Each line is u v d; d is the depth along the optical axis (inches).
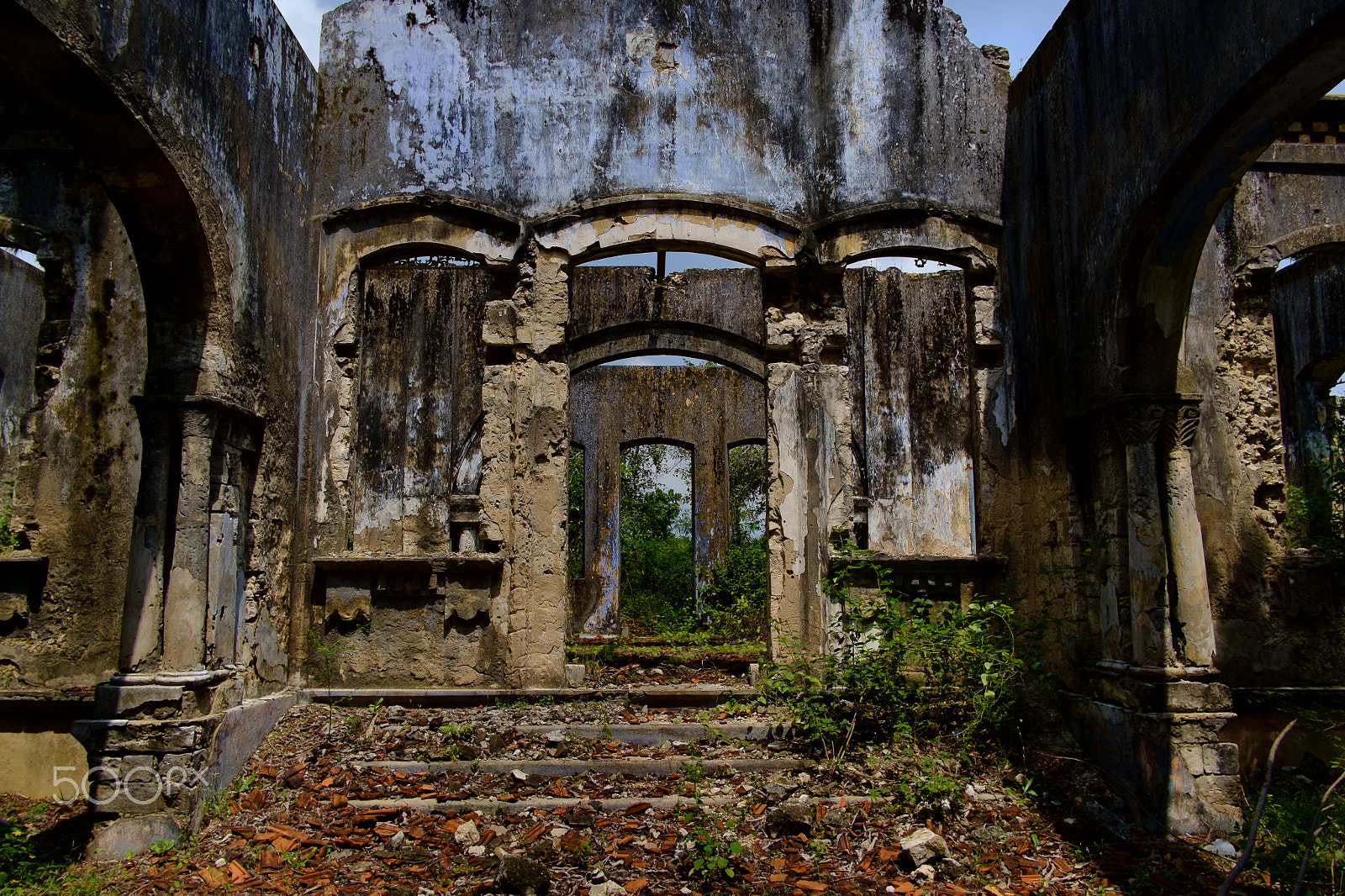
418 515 430.3
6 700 260.8
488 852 199.6
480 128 324.8
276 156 281.4
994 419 315.9
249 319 259.0
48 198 284.5
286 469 287.9
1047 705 283.9
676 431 675.4
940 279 417.7
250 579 263.6
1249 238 308.0
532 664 297.0
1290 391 350.0
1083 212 275.1
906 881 192.1
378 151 320.2
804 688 284.4
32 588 269.3
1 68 186.7
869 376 404.2
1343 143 315.3
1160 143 233.5
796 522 309.3
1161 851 215.3
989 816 225.8
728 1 335.6
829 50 332.5
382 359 445.4
